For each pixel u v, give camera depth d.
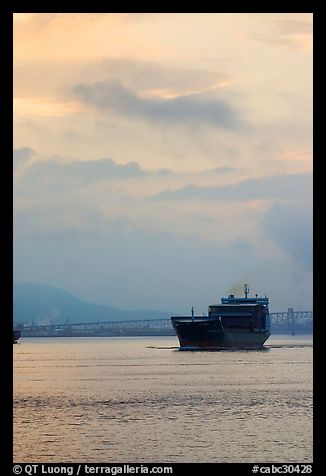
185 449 122.00
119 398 185.62
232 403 173.75
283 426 141.75
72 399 185.75
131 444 126.06
